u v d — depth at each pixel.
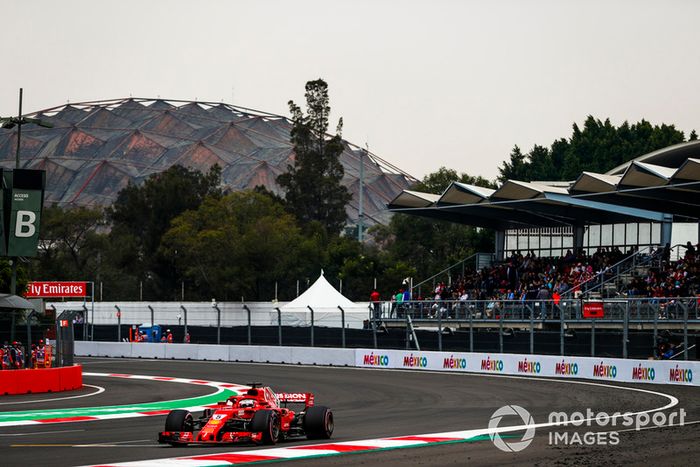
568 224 152.38
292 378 101.56
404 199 156.25
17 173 88.00
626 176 118.94
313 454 41.19
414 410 65.31
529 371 102.56
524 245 162.62
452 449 43.12
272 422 44.06
